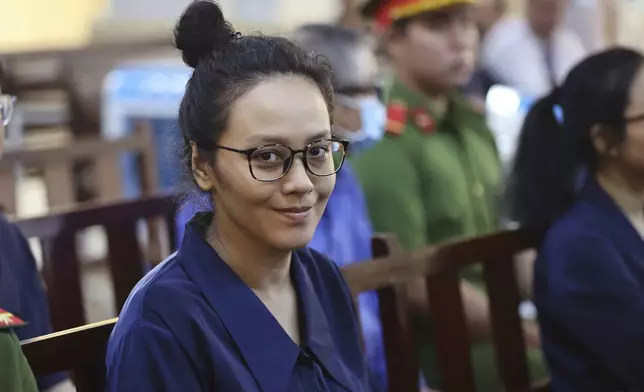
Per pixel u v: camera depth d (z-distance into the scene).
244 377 1.76
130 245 3.28
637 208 2.88
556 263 2.74
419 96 3.66
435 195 3.57
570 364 2.73
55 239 3.05
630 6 7.55
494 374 3.31
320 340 1.92
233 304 1.80
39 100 6.20
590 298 2.67
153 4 7.70
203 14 1.82
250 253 1.84
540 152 2.95
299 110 1.72
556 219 2.94
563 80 2.95
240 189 1.73
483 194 3.73
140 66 5.94
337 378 1.92
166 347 1.70
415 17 3.59
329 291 2.10
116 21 7.72
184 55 1.85
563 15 6.77
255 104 1.71
